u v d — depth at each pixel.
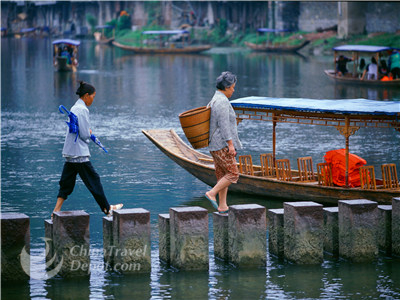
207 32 147.62
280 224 15.38
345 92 53.59
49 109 46.50
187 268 14.45
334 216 15.48
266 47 119.06
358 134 34.94
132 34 162.38
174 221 14.48
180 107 47.25
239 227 14.50
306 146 31.14
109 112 44.50
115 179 24.17
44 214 19.41
